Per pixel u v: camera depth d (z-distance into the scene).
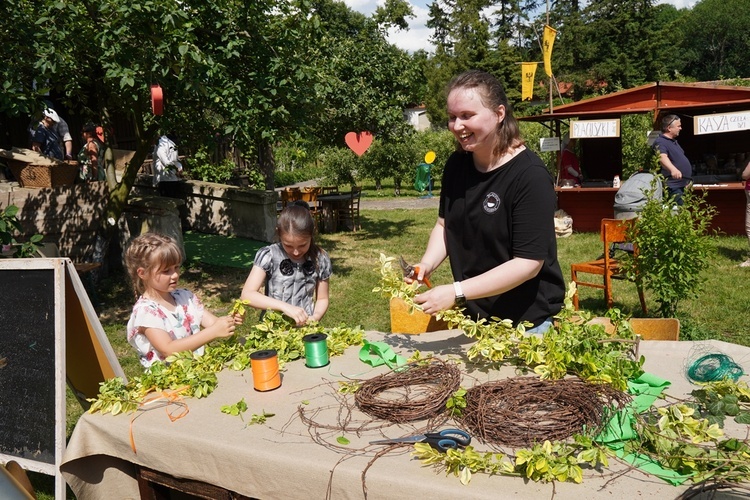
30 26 5.74
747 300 6.46
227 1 6.55
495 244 2.41
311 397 2.19
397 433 1.86
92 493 2.22
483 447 1.71
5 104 5.65
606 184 11.45
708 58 70.25
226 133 6.75
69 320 2.67
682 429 1.66
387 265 2.40
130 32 5.86
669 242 5.27
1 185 7.85
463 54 45.16
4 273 2.69
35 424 2.60
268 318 2.87
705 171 11.16
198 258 9.21
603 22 42.59
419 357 2.39
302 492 1.71
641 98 10.80
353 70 10.77
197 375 2.35
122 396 2.24
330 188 14.26
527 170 2.29
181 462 1.95
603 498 1.44
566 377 2.06
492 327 2.33
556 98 39.50
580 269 6.40
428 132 27.03
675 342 2.47
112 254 8.54
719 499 1.43
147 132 7.62
